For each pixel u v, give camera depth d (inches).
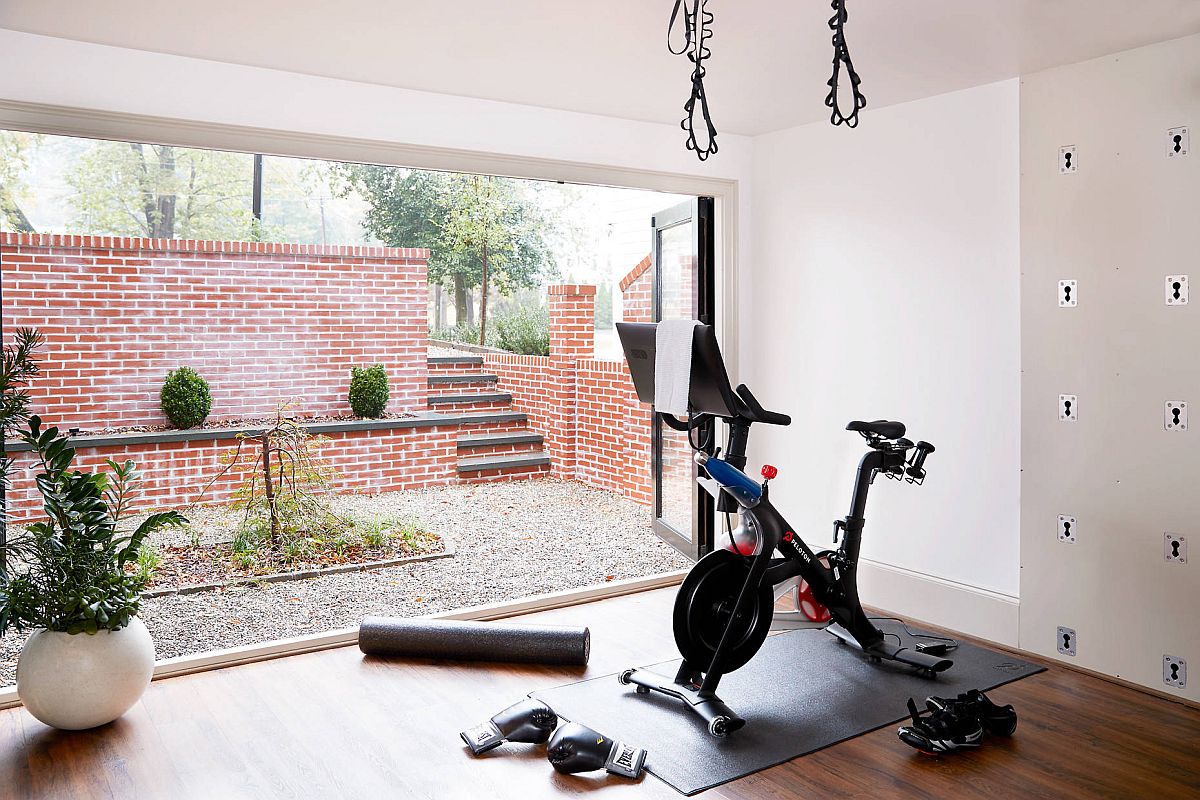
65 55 128.0
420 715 124.7
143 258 278.5
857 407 179.9
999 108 153.1
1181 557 131.3
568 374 319.3
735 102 166.7
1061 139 142.9
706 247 199.2
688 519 214.1
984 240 156.5
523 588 204.4
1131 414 136.3
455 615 160.7
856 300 179.0
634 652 150.4
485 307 464.8
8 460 127.6
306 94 146.3
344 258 315.9
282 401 307.3
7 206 360.2
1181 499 131.1
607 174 177.5
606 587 181.0
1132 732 119.1
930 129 164.2
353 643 154.3
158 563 211.5
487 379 366.3
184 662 139.8
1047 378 146.6
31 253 261.6
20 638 169.2
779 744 114.9
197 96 137.6
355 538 234.5
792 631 162.1
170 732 119.0
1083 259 141.0
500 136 164.6
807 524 192.2
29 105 125.2
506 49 132.3
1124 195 135.6
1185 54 127.7
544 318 447.5
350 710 126.3
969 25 122.0
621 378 293.7
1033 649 150.6
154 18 118.7
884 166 172.4
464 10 115.0
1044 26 122.6
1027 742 116.0
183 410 274.2
